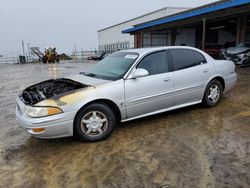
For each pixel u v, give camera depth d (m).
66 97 3.37
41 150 3.47
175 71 4.34
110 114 3.68
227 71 5.18
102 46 46.62
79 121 3.48
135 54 4.23
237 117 4.42
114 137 3.78
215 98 5.05
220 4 13.20
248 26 21.89
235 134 3.68
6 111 5.73
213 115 4.58
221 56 13.97
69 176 2.77
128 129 4.07
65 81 4.18
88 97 3.46
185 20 16.58
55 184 2.62
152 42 27.08
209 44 26.14
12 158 3.27
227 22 20.52
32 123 3.21
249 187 2.41
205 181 2.54
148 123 4.30
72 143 3.63
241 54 12.33
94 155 3.23
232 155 3.05
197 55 4.79
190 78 4.52
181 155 3.11
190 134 3.75
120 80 3.78
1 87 9.87
